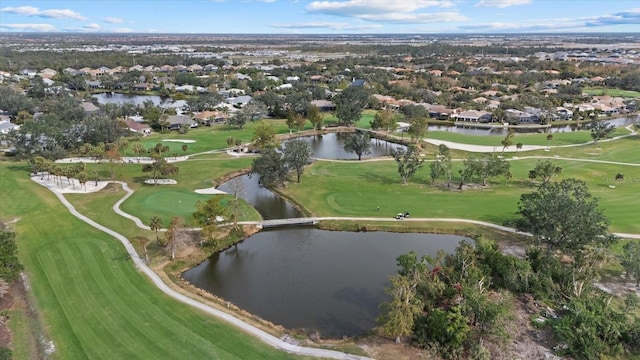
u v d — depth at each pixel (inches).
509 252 2957.7
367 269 2844.5
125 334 2047.2
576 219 2613.2
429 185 4333.2
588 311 2112.5
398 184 4362.7
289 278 2728.8
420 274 2348.7
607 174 4645.7
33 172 4534.9
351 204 3855.8
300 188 4254.4
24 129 5007.4
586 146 5944.9
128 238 3058.6
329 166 5009.8
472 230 3321.9
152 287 2460.6
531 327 2159.2
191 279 2701.8
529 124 7662.4
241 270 2827.3
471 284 2311.8
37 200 3718.0
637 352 1973.4
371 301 2475.4
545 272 2519.7
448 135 6683.1
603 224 3009.4
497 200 3914.9
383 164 5108.3
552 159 5260.8
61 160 5068.9
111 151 4699.8
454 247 3139.8
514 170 4837.6
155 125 6919.3
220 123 7436.0
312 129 7130.9
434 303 2295.8
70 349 1947.6
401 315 1977.1
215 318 2190.0
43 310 2233.0
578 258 2534.5
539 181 4443.9
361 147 5315.0
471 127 7544.3
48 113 6968.5
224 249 3102.9
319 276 2755.9
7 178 4313.5
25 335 2033.7
